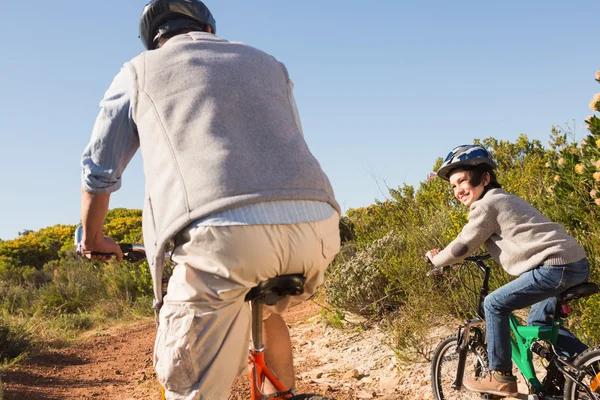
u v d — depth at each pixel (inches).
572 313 189.2
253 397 86.5
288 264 79.9
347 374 212.5
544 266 132.1
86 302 525.3
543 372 165.9
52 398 206.1
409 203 326.0
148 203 82.4
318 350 257.3
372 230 345.4
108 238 96.7
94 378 244.7
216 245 75.3
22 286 584.7
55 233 983.0
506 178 306.8
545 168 283.6
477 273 216.2
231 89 83.4
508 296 136.3
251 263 76.2
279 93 89.4
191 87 82.1
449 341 160.6
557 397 132.8
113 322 460.8
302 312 350.0
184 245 77.9
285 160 82.0
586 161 223.3
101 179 84.3
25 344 299.6
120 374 251.9
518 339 141.3
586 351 125.6
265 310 92.3
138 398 201.9
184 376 76.6
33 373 252.4
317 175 84.7
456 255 142.6
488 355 140.1
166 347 77.5
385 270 263.3
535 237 134.1
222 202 75.4
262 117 83.7
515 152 390.3
